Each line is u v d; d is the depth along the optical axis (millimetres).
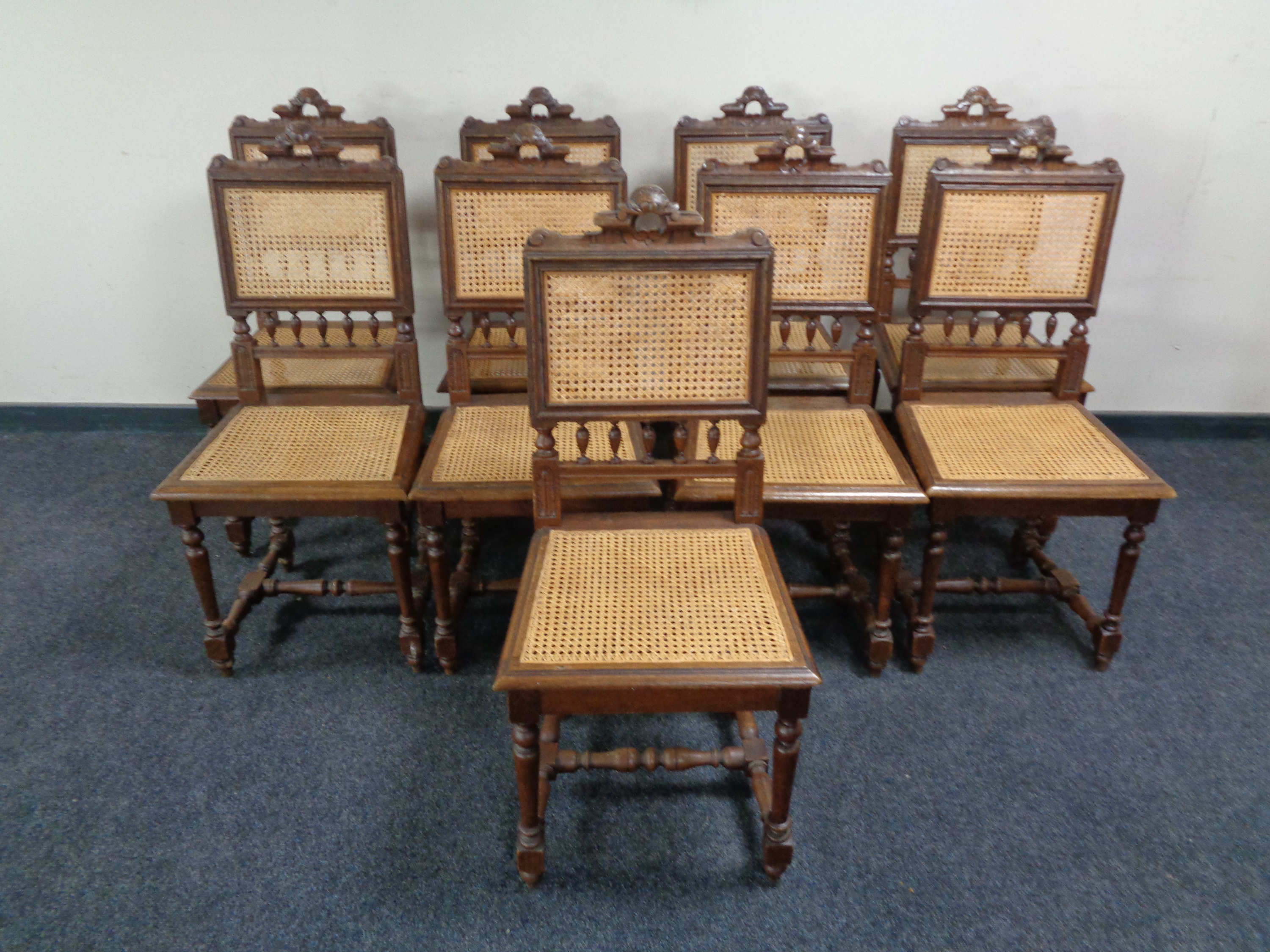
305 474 1867
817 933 1467
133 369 3074
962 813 1688
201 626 2203
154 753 1812
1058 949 1438
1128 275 2908
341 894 1527
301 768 1783
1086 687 2016
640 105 2699
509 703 1363
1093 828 1657
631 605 1451
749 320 1520
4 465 2926
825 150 1919
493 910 1506
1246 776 1771
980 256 1987
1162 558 2484
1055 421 2053
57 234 2834
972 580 2129
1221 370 3049
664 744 1862
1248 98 2637
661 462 1616
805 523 2707
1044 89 2666
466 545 2398
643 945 1449
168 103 2658
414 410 2104
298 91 2596
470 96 2676
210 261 2895
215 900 1514
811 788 1741
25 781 1737
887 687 2018
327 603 2293
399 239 1978
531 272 1467
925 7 2566
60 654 2084
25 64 2586
